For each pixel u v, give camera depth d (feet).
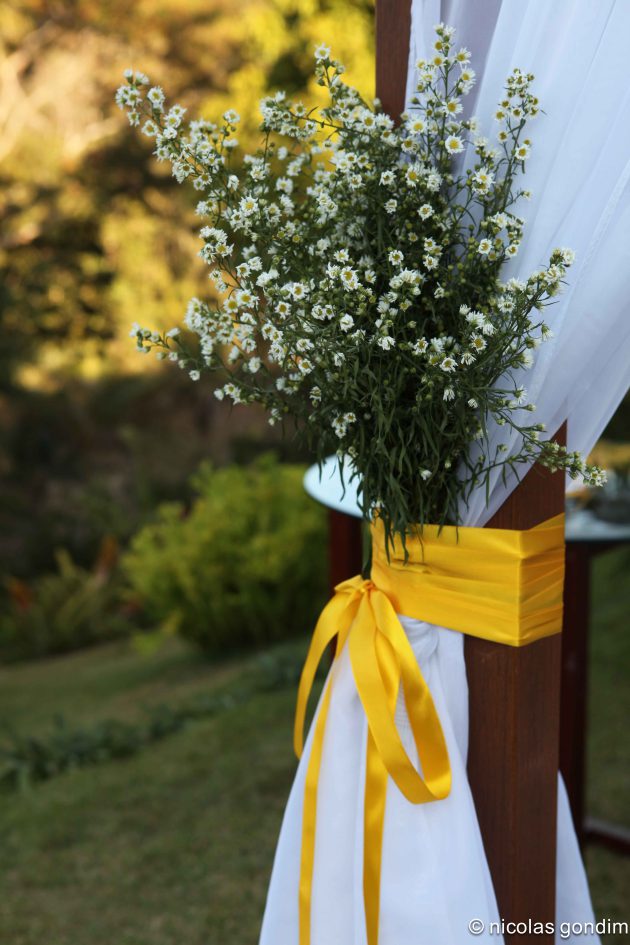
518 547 4.15
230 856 9.24
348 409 3.97
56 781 11.59
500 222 3.76
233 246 4.01
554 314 3.92
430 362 3.60
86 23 33.01
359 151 4.02
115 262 33.40
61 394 29.73
